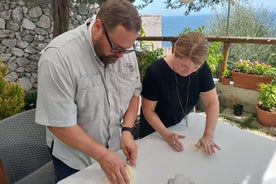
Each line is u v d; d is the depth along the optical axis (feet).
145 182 3.46
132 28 3.08
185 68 4.21
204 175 3.66
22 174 4.97
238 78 12.78
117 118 4.20
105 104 3.92
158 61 4.73
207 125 4.76
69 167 4.14
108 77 3.81
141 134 5.79
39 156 5.23
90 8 17.26
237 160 4.03
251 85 12.43
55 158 4.20
